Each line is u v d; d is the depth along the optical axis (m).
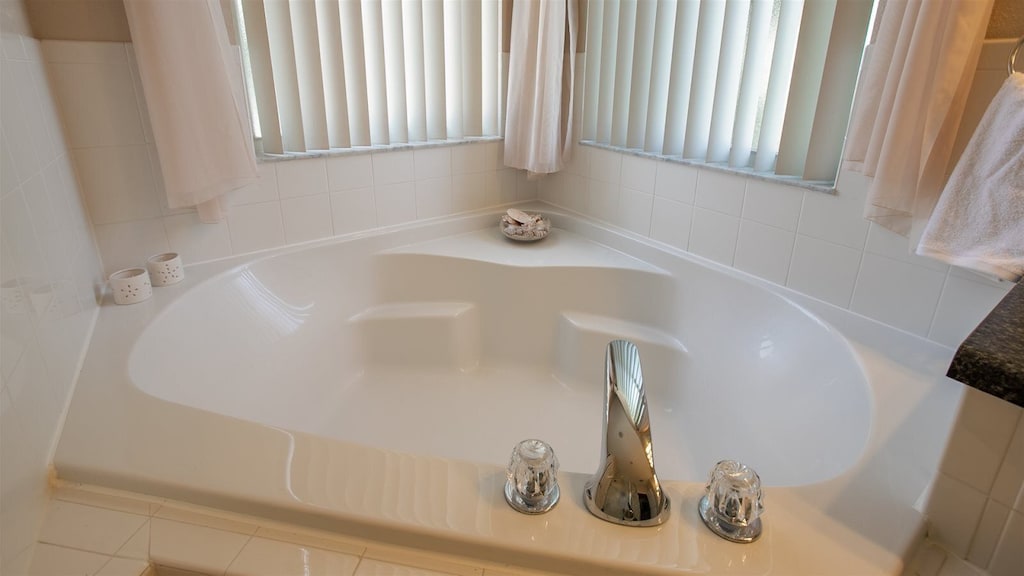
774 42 1.47
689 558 0.72
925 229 1.11
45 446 0.87
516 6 1.96
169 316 1.40
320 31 1.72
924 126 1.10
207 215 1.54
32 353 0.89
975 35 1.02
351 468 0.87
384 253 1.96
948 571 0.73
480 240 2.11
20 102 1.06
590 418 1.79
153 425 0.96
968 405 0.70
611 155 2.00
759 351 1.54
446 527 0.75
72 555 0.75
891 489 0.86
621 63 1.89
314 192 1.83
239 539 0.77
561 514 0.78
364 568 0.74
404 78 1.89
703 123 1.74
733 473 0.76
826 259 1.46
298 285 1.79
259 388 1.53
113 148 1.47
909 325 1.33
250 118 1.70
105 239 1.51
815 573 0.70
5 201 0.88
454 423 1.76
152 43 1.31
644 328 1.86
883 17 1.16
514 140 2.13
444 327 1.94
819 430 1.23
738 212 1.64
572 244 2.08
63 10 1.32
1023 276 0.92
